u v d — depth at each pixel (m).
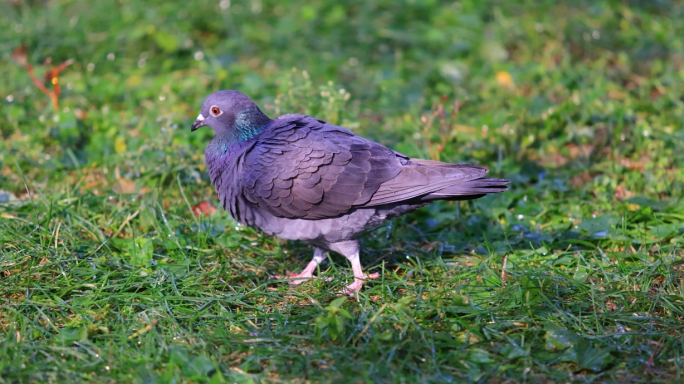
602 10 18.89
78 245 9.77
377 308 8.52
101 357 7.39
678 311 8.23
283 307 8.66
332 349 7.54
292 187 8.98
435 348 7.66
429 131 13.05
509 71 16.23
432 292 8.93
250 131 9.53
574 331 8.03
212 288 8.92
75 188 11.28
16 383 6.97
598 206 11.25
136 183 11.66
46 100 14.45
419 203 9.17
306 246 10.61
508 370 7.28
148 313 8.30
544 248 9.86
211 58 16.59
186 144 12.41
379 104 15.21
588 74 16.06
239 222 9.87
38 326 7.88
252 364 7.40
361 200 8.96
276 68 16.64
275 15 18.89
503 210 11.24
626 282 8.92
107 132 13.43
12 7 18.19
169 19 17.91
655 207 10.98
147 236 10.34
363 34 17.97
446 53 17.31
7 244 9.53
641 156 12.84
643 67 16.70
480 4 19.02
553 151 13.31
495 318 8.23
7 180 11.69
